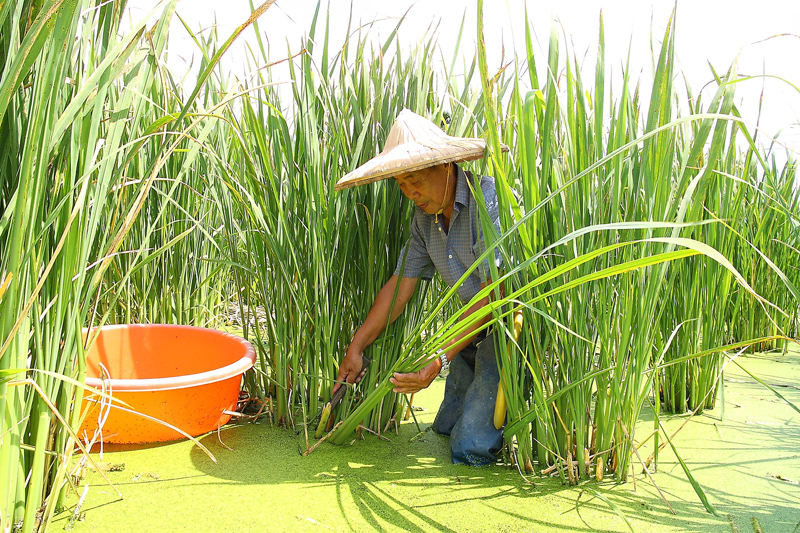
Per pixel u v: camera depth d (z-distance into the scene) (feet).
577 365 4.47
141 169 6.13
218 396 5.34
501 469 4.99
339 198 5.52
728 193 6.11
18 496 3.38
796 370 8.66
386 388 4.94
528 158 4.06
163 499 4.27
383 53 5.51
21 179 2.69
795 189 9.97
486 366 5.41
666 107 3.93
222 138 6.42
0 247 3.05
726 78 3.87
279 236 5.60
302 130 5.36
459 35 5.75
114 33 3.37
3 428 3.04
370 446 5.53
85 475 4.61
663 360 6.64
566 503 4.32
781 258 9.81
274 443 5.51
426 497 4.42
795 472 4.91
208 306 9.35
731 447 5.51
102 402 3.90
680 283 6.37
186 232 4.50
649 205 4.09
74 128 3.13
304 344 5.82
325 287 5.57
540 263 4.40
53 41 2.60
